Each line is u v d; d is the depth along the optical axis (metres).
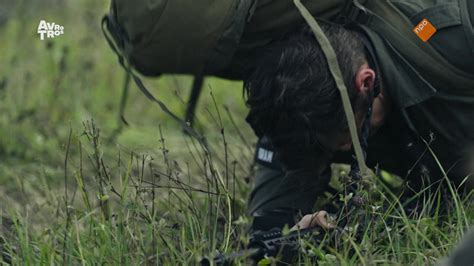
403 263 5.53
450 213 6.00
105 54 12.75
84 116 10.55
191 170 8.25
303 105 5.54
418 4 5.80
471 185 6.10
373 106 5.80
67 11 14.62
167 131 10.27
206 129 9.86
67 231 5.80
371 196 5.75
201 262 5.25
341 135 5.66
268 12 5.73
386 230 5.57
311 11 5.77
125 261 5.54
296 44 5.61
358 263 5.46
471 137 5.86
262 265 5.27
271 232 5.65
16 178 8.05
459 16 5.68
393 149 6.21
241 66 5.97
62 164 8.62
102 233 5.77
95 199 7.21
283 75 5.55
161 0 5.70
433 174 6.13
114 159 8.51
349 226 5.54
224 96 11.47
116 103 11.34
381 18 5.80
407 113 5.84
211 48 5.79
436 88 5.76
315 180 6.44
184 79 11.88
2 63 11.80
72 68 11.84
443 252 5.50
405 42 5.73
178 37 5.75
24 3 13.79
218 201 5.89
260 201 6.58
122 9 5.87
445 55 5.69
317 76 5.52
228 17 5.70
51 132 9.71
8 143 9.24
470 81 5.71
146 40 5.80
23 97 10.34
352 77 5.61
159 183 7.90
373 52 5.71
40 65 11.95
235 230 5.93
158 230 5.68
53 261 5.57
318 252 5.34
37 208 6.76
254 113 5.70
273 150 6.39
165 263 5.58
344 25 5.84
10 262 5.96
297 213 6.39
